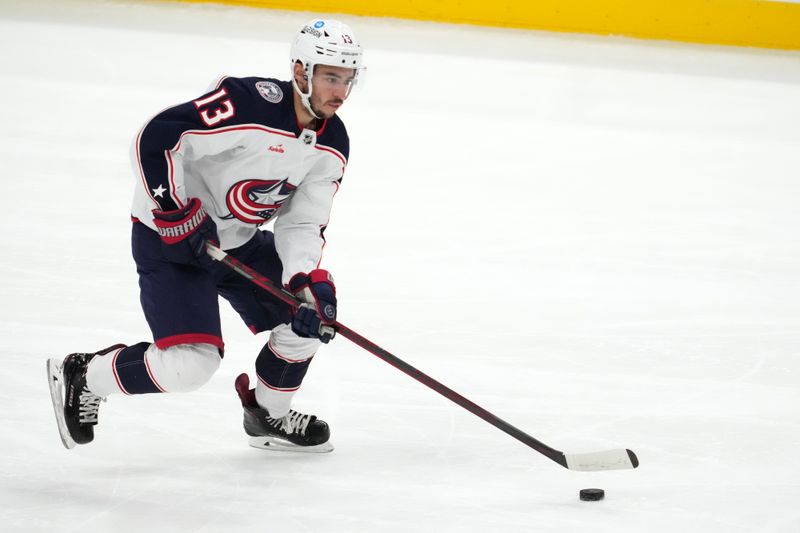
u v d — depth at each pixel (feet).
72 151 77.51
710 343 49.57
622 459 33.55
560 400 42.47
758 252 65.21
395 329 49.65
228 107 31.78
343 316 50.96
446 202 72.49
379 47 118.52
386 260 59.67
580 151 89.30
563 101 105.19
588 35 131.85
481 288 56.03
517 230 67.21
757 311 54.39
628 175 83.05
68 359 33.71
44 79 96.73
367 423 39.55
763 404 42.68
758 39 132.05
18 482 33.37
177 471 34.71
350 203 70.79
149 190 31.55
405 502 32.96
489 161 84.28
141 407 39.88
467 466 36.01
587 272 59.72
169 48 110.22
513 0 130.52
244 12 127.24
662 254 63.93
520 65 116.78
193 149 32.07
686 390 43.96
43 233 60.03
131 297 51.24
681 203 76.07
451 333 49.49
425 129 92.32
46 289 51.62
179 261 32.50
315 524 31.22
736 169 86.48
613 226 69.36
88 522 30.83
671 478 35.55
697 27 131.75
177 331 32.40
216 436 37.86
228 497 32.86
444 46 121.60
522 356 47.11
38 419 38.19
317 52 31.27
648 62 122.72
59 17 119.75
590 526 31.63
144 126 31.40
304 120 32.86
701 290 57.52
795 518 32.71
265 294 35.68
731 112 105.50
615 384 44.37
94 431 37.65
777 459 37.47
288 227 35.24
